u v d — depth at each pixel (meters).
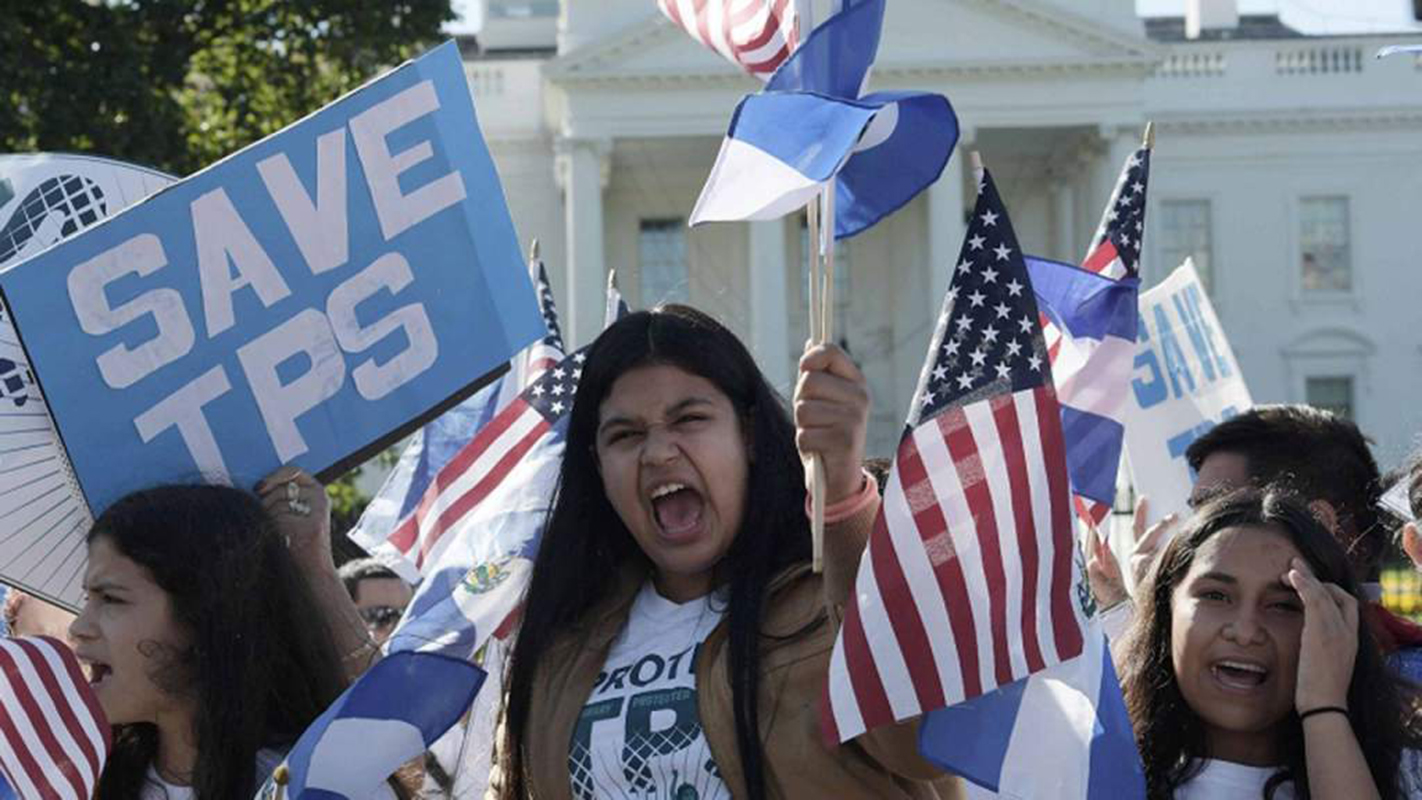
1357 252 56.03
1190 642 4.43
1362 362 56.03
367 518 6.29
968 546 3.75
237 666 4.14
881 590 3.68
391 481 6.32
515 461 5.43
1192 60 56.06
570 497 4.00
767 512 3.83
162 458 4.57
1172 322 7.29
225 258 4.63
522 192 54.41
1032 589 3.78
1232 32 58.94
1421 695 4.52
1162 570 4.57
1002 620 3.75
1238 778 4.45
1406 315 56.06
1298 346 56.00
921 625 3.69
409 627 4.18
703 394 3.82
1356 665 4.36
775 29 4.18
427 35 25.77
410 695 4.09
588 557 3.99
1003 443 3.81
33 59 23.95
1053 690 3.80
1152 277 56.16
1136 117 50.41
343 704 4.06
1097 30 49.75
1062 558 3.82
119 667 4.14
